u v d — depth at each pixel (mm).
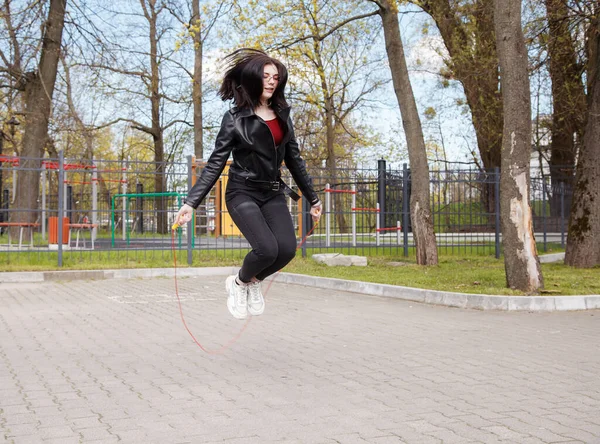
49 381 5043
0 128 26547
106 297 10578
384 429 3854
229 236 20969
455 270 13547
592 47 13844
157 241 18172
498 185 17219
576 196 13883
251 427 3889
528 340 6887
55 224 18844
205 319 8312
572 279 11266
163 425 3930
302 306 9586
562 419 4070
